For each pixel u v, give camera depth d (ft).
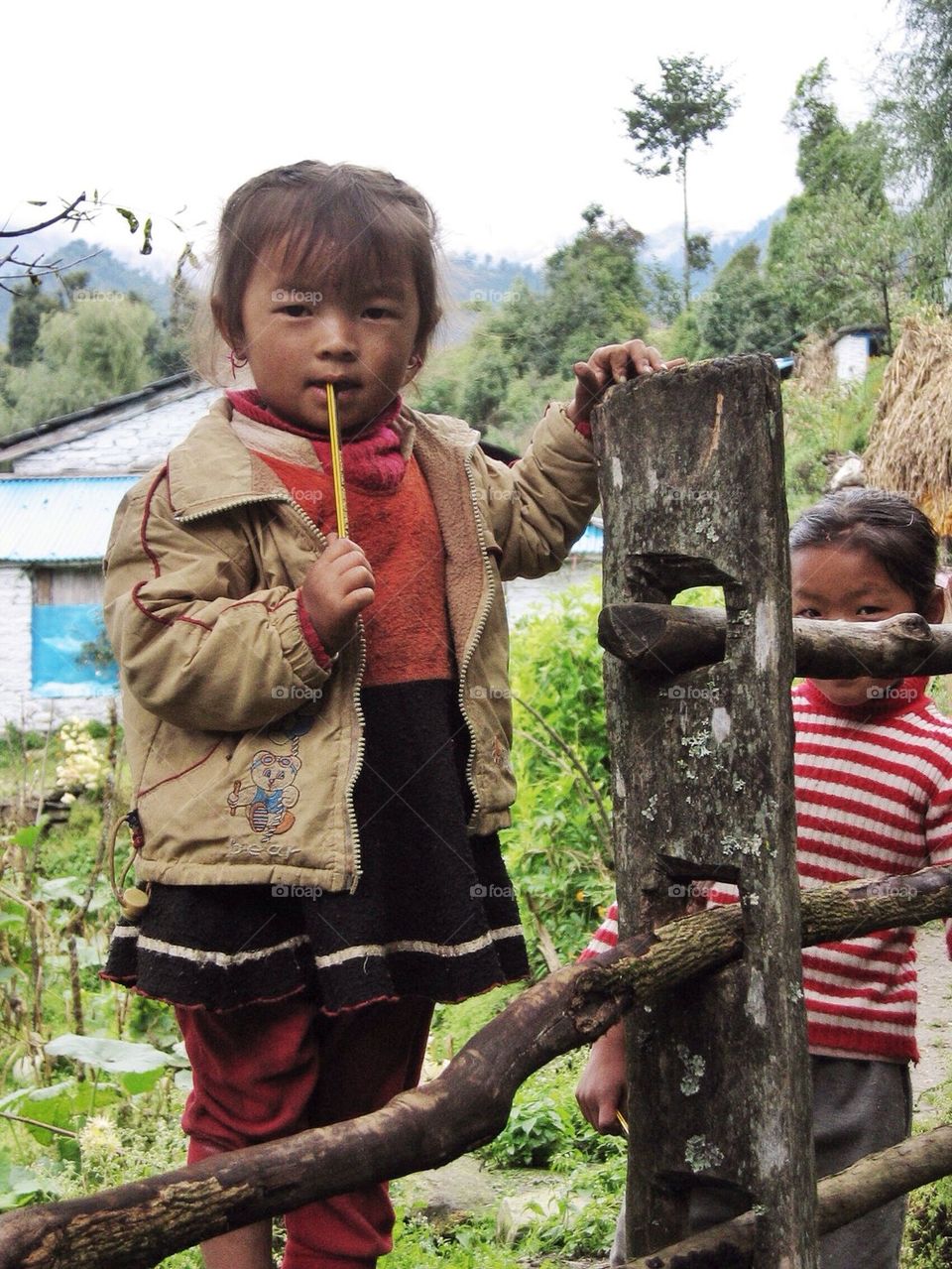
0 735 52.26
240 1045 5.80
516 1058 4.36
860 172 57.47
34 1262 3.23
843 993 6.83
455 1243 10.82
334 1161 3.86
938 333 31.81
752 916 4.97
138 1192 3.49
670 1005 5.21
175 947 5.60
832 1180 6.03
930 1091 11.18
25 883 15.78
